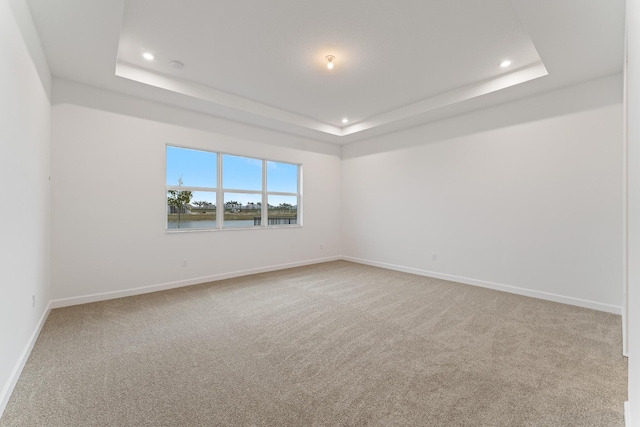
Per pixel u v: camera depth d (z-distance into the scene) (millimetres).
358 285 4172
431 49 2920
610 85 3076
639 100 1043
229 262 4629
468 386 1777
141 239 3729
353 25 2549
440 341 2393
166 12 2369
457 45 2848
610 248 3076
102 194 3434
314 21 2496
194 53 3002
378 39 2752
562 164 3395
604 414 1523
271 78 3562
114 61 2826
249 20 2480
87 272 3338
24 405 1588
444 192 4559
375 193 5672
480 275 4133
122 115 3578
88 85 3336
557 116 3432
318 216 5973
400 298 3557
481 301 3439
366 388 1761
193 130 4184
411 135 5039
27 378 1842
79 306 3203
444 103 3992
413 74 3453
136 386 1771
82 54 2701
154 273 3842
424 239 4836
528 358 2113
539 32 2355
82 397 1659
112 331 2564
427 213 4797
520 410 1561
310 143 5805
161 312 3051
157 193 3861
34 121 2314
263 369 1970
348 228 6250
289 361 2076
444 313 3041
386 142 5469
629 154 1501
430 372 1934
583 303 3236
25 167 2059
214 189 4523
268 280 4461
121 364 2023
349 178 6215
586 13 2117
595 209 3170
